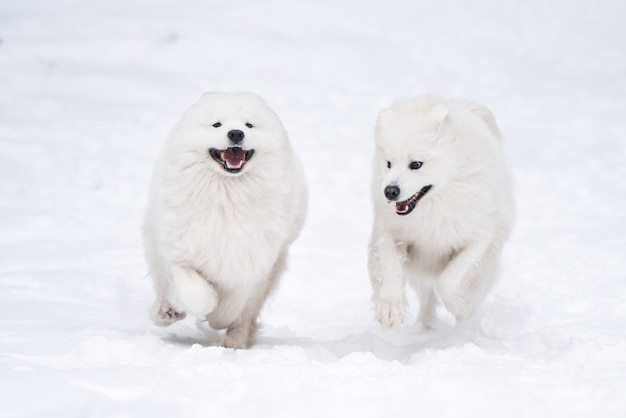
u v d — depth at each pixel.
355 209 26.41
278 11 56.25
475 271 14.37
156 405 8.86
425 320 15.41
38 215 25.12
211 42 49.09
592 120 37.50
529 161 31.69
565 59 48.44
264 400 9.07
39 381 9.40
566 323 14.43
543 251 20.27
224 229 12.72
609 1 59.84
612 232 22.41
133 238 22.94
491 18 56.22
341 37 51.12
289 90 42.06
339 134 35.53
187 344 13.40
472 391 9.36
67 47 48.25
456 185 13.63
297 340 14.20
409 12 57.22
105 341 11.39
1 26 52.53
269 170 12.77
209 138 12.25
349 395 9.37
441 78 44.59
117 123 36.56
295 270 19.39
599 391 9.32
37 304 15.50
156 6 58.03
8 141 33.31
